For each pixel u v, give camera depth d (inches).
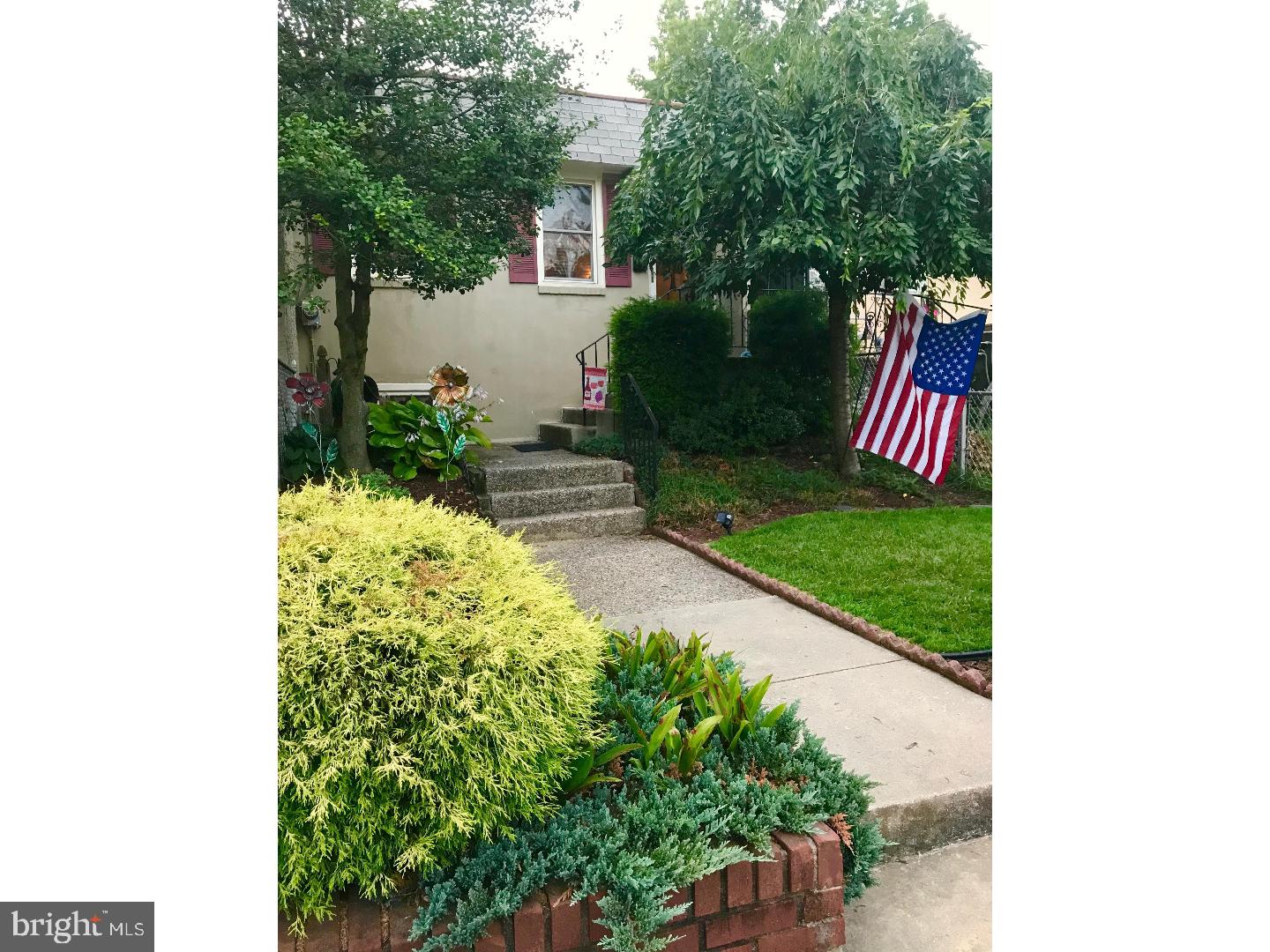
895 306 258.8
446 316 331.9
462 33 203.9
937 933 83.7
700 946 70.0
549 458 280.5
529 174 227.6
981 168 237.1
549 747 70.1
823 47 233.1
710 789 76.2
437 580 71.3
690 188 243.8
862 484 297.4
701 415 302.4
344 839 61.5
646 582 194.2
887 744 111.6
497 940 64.1
